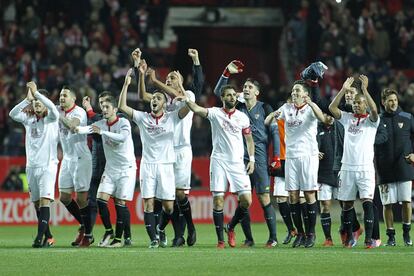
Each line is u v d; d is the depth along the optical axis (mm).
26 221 79250
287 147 49562
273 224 50750
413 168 50906
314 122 49156
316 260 41188
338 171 50812
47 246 50531
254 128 51219
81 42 98250
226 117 48000
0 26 99312
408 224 50969
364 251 45812
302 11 101750
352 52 98250
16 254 44688
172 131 48375
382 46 100875
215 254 44156
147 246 50594
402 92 94500
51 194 49531
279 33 107125
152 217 48688
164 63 102062
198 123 87500
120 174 49469
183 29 106562
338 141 51062
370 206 48188
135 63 49312
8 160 81500
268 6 106250
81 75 92250
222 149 48312
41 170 49312
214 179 48344
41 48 97188
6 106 88875
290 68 101312
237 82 107500
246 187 48469
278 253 44656
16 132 85312
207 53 107438
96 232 67312
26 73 93625
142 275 36188
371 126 48250
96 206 52156
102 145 52062
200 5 105750
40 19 99312
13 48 96688
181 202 50438
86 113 51062
